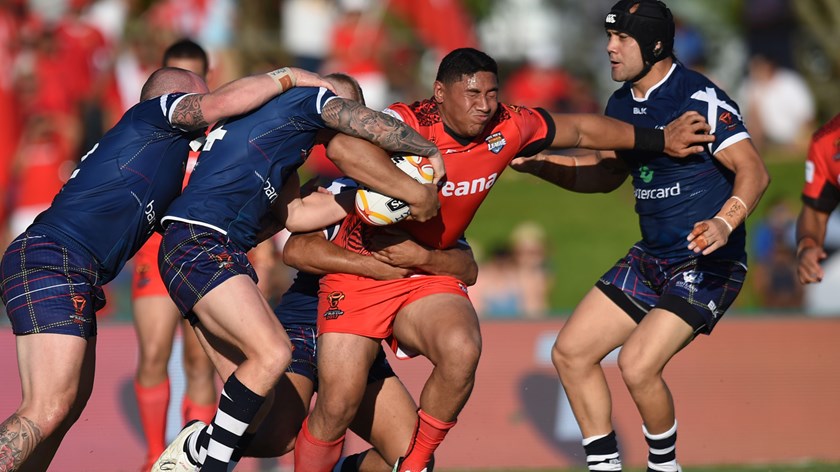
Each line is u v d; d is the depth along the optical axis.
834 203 23.30
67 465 28.98
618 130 20.30
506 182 54.31
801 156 52.50
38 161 41.62
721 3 56.81
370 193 18.69
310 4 49.00
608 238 49.31
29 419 17.91
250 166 18.91
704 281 20.83
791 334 31.56
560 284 45.66
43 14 44.19
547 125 19.84
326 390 19.61
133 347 29.69
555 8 55.34
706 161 21.05
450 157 19.12
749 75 54.41
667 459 21.14
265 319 18.27
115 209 19.05
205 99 18.73
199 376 25.08
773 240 44.28
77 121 42.59
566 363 21.47
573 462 30.42
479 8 54.34
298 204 20.14
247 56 48.25
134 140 19.22
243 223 19.06
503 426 30.45
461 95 18.50
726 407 31.08
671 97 21.08
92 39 43.28
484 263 44.56
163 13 44.91
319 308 20.08
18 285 18.55
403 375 30.19
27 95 41.84
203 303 18.38
